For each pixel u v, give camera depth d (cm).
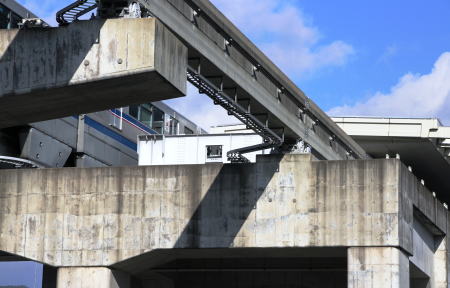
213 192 5275
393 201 5066
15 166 6244
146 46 3316
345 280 6166
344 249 5166
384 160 5109
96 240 5353
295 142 5453
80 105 3616
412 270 5738
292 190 5188
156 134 8075
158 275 6081
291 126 5312
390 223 5047
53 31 3453
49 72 3438
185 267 6234
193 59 4434
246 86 4784
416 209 5491
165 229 5297
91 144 7075
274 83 5106
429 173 8006
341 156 6169
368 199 5088
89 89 3438
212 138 7344
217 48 4516
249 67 4831
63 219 5406
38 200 5447
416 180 5481
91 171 5422
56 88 3419
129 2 3500
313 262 6122
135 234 5319
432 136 7150
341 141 6116
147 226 5316
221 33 4538
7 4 6091
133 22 3344
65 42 3428
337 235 5094
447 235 6297
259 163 5250
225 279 6319
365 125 7225
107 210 5366
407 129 7175
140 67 3309
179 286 6362
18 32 3494
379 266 5019
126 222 5341
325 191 5144
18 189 5478
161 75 3331
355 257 5053
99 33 3378
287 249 5212
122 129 7619
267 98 5019
